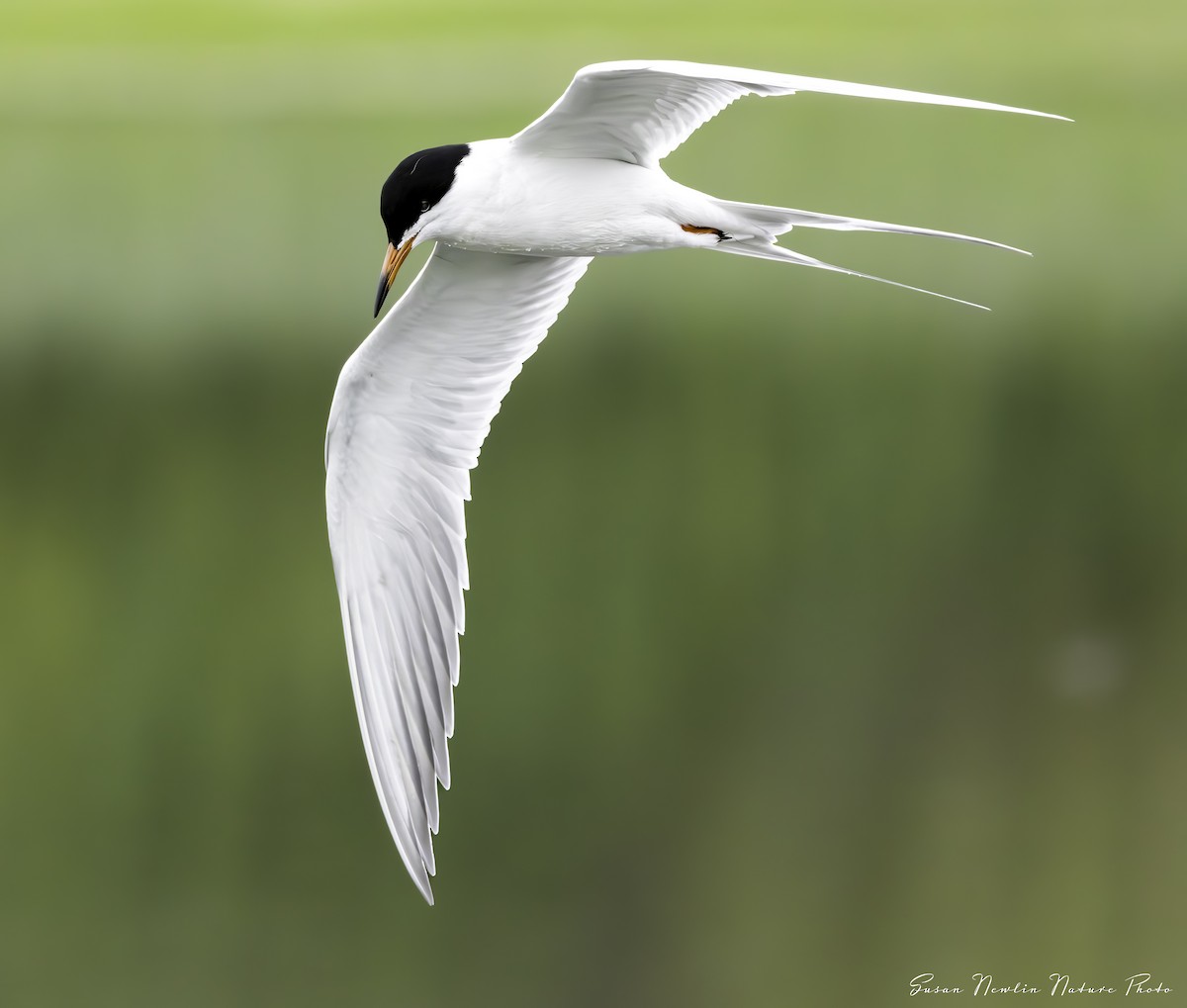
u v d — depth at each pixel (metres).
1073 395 17.59
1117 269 18.91
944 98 5.39
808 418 17.45
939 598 15.84
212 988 12.56
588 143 6.91
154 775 14.89
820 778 14.20
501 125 22.67
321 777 14.97
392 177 7.02
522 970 12.95
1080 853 13.19
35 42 32.94
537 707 15.27
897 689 15.01
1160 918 12.48
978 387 17.75
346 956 12.95
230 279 19.64
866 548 16.30
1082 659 15.13
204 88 26.78
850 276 19.20
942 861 13.28
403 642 7.50
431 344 7.48
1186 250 18.95
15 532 17.11
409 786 7.37
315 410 18.11
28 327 19.11
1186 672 15.02
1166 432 17.16
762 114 22.38
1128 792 13.60
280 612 16.52
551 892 13.62
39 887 13.67
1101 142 21.23
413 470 7.57
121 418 18.11
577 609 15.98
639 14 32.88
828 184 20.67
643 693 15.11
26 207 20.98
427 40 31.27
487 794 14.42
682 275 19.11
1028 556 16.25
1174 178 20.12
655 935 12.87
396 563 7.56
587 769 14.63
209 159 22.12
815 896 13.12
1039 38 27.94
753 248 6.99
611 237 6.96
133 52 31.14
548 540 16.52
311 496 17.45
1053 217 19.80
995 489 16.77
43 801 14.72
